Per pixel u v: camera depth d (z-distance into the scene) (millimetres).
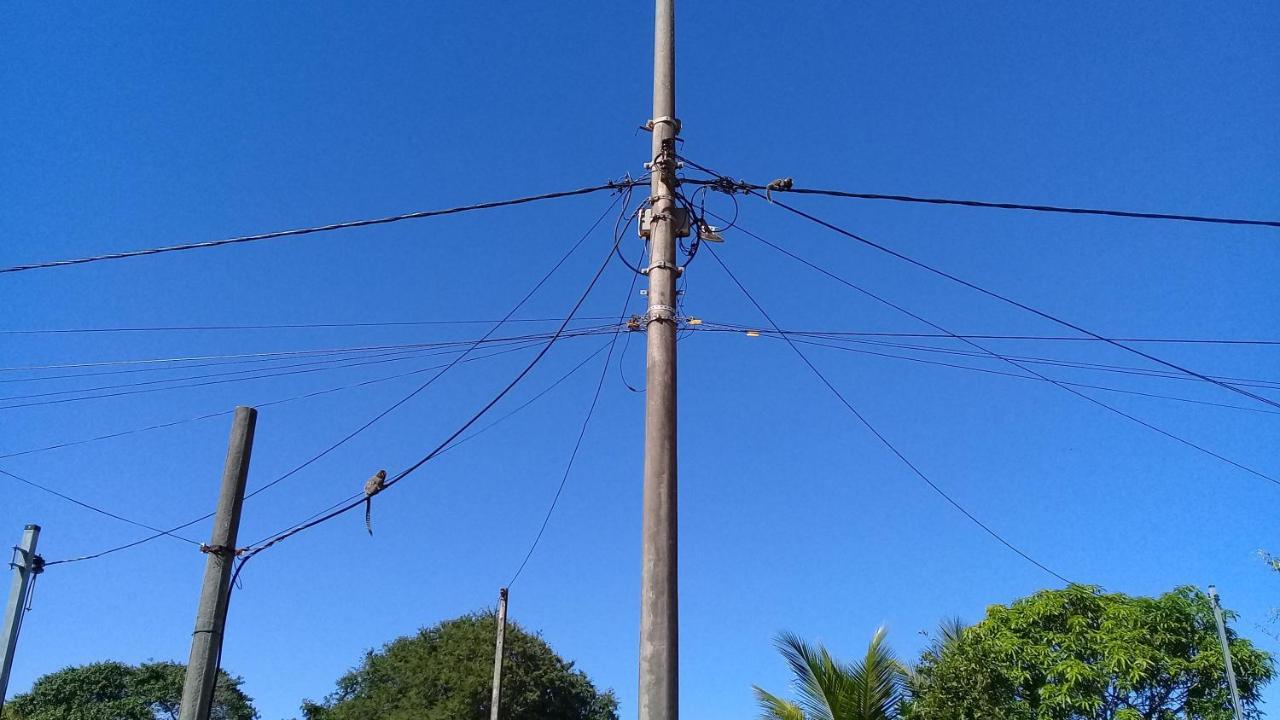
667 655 7594
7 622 15477
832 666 13070
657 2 10531
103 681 45594
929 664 15016
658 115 9922
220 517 12352
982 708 14477
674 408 8555
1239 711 19234
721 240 10109
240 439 12820
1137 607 21422
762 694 14133
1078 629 21297
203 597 11930
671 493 8156
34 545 16062
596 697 42844
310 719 42781
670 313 8977
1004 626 22250
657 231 9328
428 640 41281
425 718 36469
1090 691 20547
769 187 10359
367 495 12641
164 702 46000
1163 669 20547
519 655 39719
